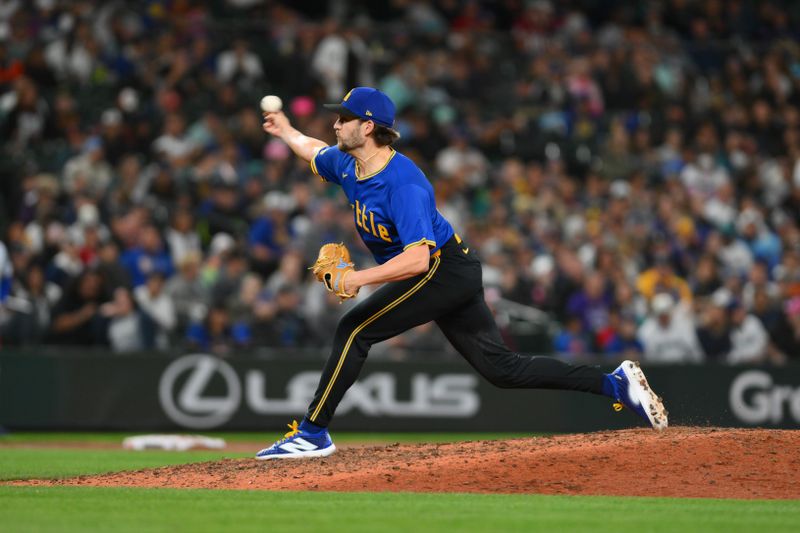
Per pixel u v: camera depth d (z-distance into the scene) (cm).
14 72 5522
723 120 6606
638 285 5247
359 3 7019
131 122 5416
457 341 2300
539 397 4600
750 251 5750
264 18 6694
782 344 4953
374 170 2197
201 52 5931
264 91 5969
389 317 2248
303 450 2356
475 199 5750
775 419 4669
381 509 1836
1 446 3744
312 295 4644
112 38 5912
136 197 5116
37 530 1600
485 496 2005
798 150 6550
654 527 1678
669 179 5969
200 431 4378
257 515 1764
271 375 4447
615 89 6575
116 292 4397
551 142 6216
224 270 4684
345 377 2298
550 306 4906
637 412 2330
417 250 2134
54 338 4384
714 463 2197
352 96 2175
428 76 6356
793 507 1909
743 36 7506
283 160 5578
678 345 4784
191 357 4388
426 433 4522
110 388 4319
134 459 3180
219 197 5188
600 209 5797
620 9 7412
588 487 2092
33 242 4747
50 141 5409
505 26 7188
